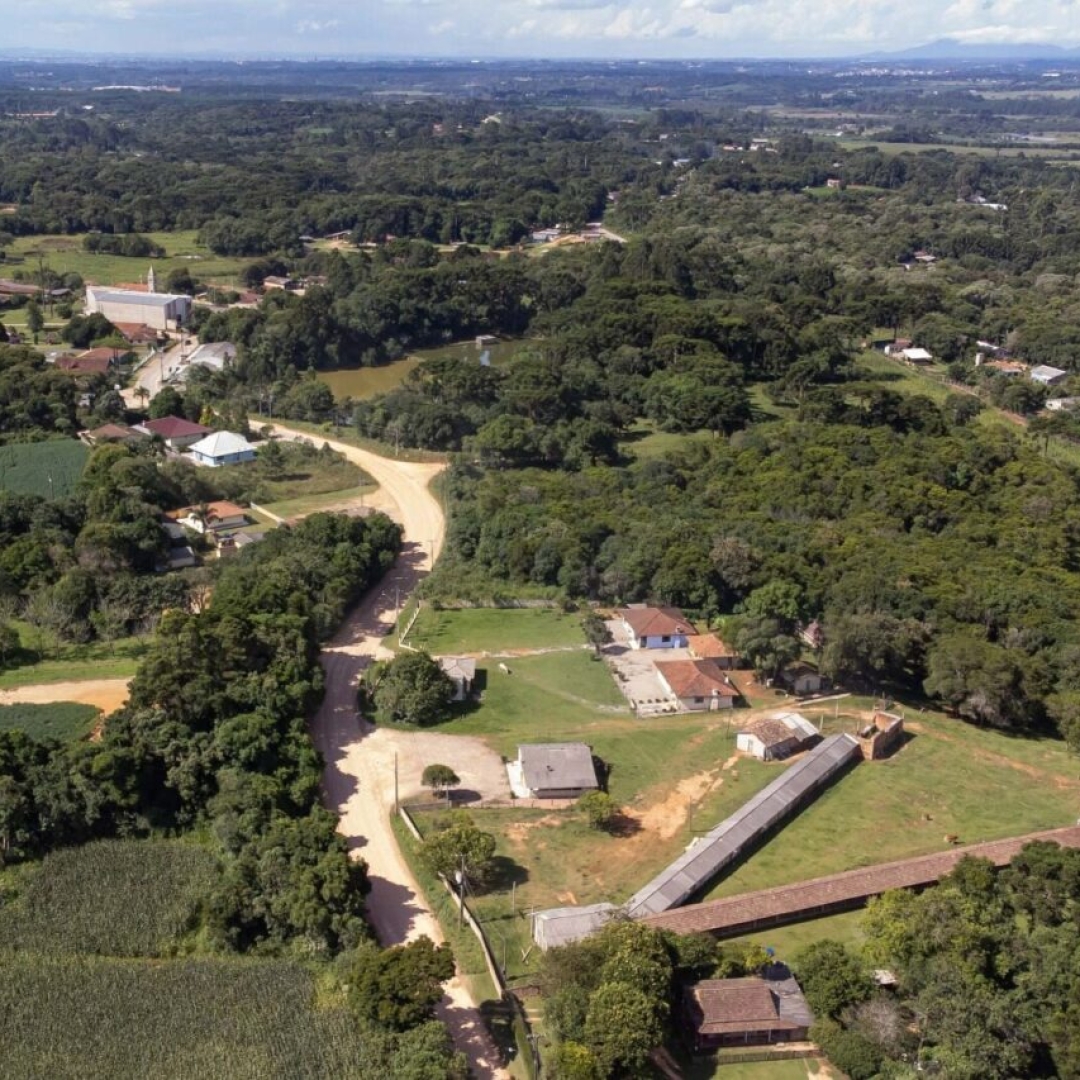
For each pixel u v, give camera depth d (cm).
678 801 10238
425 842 8900
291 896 8081
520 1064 7256
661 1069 7250
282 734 10169
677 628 13138
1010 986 7744
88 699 11288
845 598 13112
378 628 13525
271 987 7644
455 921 8512
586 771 10306
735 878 9175
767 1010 7506
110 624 12650
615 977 7281
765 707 12050
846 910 8812
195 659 10456
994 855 9356
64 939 8044
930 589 13400
